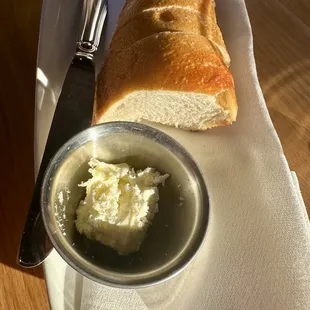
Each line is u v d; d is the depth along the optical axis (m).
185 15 0.16
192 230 0.13
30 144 0.15
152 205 0.14
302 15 0.20
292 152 0.18
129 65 0.15
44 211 0.12
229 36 0.18
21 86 0.16
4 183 0.15
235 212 0.15
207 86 0.15
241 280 0.14
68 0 0.17
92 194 0.14
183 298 0.13
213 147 0.16
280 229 0.14
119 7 0.18
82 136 0.14
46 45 0.16
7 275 0.13
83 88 0.15
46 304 0.13
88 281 0.13
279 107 0.18
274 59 0.19
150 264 0.13
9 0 0.18
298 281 0.14
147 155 0.15
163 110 0.16
